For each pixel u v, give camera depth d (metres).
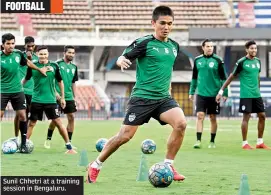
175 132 11.80
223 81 21.39
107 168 14.52
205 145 22.72
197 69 21.41
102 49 58.47
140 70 11.83
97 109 51.66
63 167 14.61
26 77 19.34
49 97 19.16
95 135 28.77
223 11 62.53
